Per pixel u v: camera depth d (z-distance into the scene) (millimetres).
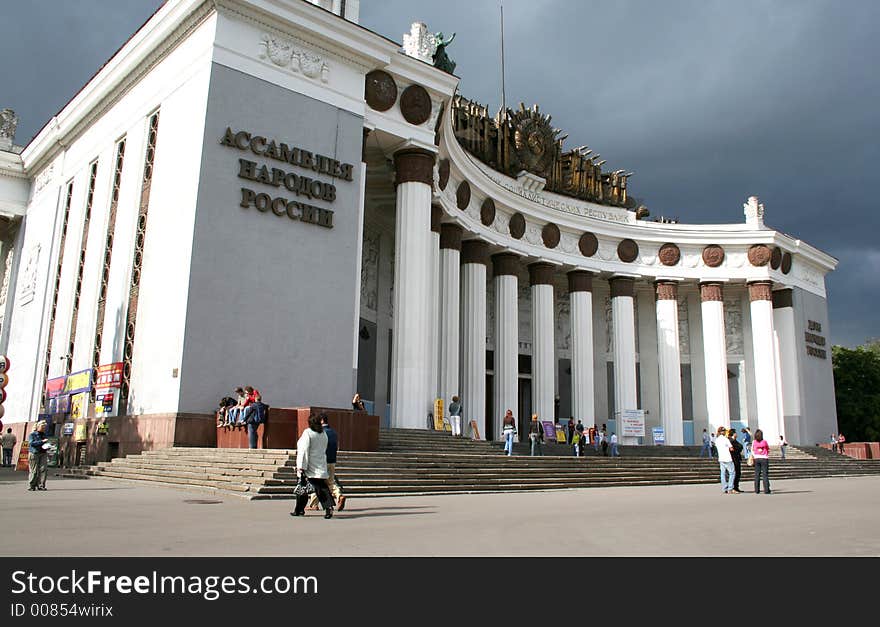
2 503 11719
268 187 22188
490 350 40500
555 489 18656
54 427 27703
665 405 40969
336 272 23297
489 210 34875
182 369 19891
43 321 31375
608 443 36062
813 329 45969
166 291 21516
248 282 21359
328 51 24109
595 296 44906
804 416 43219
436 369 28891
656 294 42688
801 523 10180
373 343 33344
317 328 22594
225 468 15516
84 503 11750
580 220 39781
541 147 39000
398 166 26469
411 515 10664
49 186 34031
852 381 57031
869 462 36906
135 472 18000
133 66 25875
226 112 21625
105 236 26953
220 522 9234
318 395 22281
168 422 19828
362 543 7523
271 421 17531
